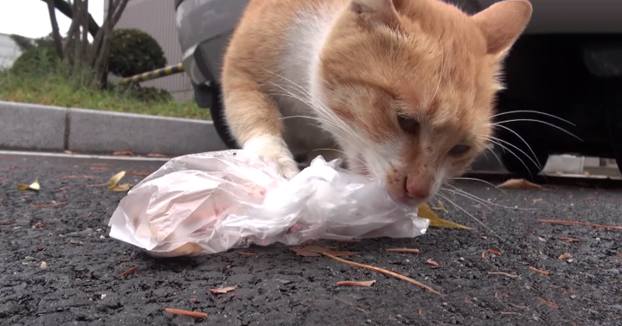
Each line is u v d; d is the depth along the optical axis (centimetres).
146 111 135
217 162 42
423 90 44
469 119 45
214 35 76
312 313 31
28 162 87
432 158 45
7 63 187
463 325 31
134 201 38
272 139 53
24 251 38
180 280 34
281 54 56
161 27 273
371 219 41
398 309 32
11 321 29
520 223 52
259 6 59
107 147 115
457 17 50
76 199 56
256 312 31
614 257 42
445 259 39
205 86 86
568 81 86
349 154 50
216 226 38
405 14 47
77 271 35
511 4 54
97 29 188
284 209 39
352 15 48
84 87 143
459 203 63
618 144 83
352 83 47
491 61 50
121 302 31
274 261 37
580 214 60
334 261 37
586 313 33
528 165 105
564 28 75
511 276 37
